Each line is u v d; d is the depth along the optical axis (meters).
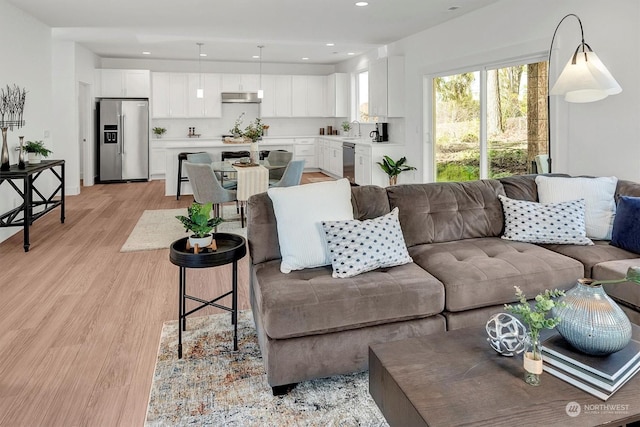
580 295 1.60
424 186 3.14
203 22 5.85
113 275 3.86
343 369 2.18
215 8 5.14
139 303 3.24
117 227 5.61
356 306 2.15
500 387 1.44
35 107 5.77
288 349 2.08
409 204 3.00
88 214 6.37
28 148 5.16
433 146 6.54
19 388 2.18
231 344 2.63
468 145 5.77
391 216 2.69
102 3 4.97
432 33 6.20
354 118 10.11
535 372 1.44
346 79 10.40
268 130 11.16
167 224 5.75
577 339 1.54
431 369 1.56
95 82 9.34
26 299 3.31
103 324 2.90
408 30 6.37
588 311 1.54
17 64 5.24
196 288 3.55
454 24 5.71
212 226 2.48
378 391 1.66
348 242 2.45
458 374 1.52
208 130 10.75
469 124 5.72
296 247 2.49
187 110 10.30
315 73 11.25
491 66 5.20
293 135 11.38
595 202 3.06
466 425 1.27
